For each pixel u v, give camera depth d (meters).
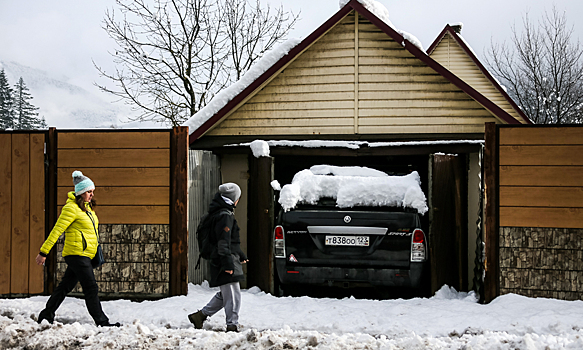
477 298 6.86
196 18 17.84
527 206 6.56
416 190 6.90
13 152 7.11
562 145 6.50
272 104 9.41
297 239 6.79
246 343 4.59
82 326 5.23
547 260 6.48
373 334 5.32
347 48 9.27
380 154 8.48
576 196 6.45
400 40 8.99
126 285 6.94
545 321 5.45
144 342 4.76
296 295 7.68
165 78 17.47
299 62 9.39
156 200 6.96
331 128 9.25
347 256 6.65
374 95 9.17
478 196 8.05
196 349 4.55
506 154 6.63
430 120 9.00
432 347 4.45
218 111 9.25
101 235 7.00
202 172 8.00
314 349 4.47
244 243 8.58
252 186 7.77
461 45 16.70
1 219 7.08
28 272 7.02
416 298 6.76
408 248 6.57
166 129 6.99
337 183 7.34
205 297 6.76
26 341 4.91
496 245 6.62
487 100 8.67
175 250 6.89
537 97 20.33
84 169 7.07
